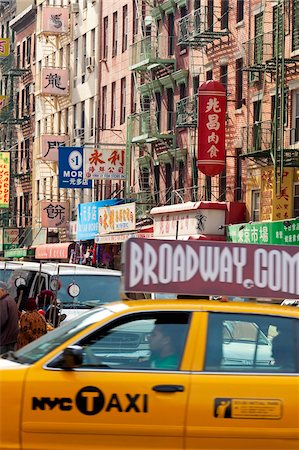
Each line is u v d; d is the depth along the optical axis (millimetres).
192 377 13484
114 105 85438
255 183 58719
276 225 52219
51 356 13508
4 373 13406
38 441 13281
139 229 69125
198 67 67875
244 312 13891
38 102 108750
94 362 13523
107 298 29406
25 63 115938
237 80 62406
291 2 55281
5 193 109062
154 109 73188
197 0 68562
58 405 13328
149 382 13414
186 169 68750
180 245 14156
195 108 65812
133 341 13711
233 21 62750
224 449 13375
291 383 13547
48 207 90750
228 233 58719
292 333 13867
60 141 96250
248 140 57781
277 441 13430
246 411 13414
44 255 86625
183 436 13352
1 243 108375
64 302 28875
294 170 54844
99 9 88875
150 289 14078
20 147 116812
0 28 131250
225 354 13680
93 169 73000
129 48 78375
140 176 76062
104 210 74688
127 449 13320
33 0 112750
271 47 56844
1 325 21406
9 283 31109
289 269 14297
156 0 75500
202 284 14164
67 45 98125
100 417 13328
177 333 13750
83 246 81750
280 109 55062
